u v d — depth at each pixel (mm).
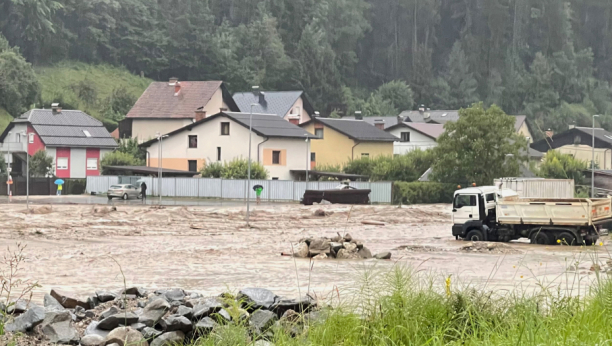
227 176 80625
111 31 152750
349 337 10125
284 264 26656
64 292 13500
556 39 190875
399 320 10461
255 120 87000
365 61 186750
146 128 104812
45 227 42031
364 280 12367
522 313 10750
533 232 37125
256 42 161500
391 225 51062
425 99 175500
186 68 156000
